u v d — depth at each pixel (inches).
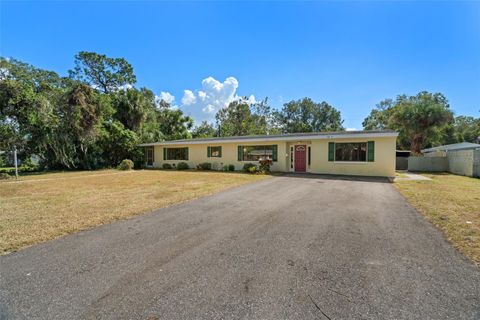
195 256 124.8
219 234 158.1
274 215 203.9
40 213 211.0
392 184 389.7
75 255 126.7
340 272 106.7
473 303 84.2
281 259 120.2
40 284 98.5
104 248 135.9
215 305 84.0
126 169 745.6
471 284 96.2
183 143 780.0
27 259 122.1
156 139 1022.4
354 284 96.7
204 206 238.8
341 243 140.3
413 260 117.5
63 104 678.5
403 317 77.1
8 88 540.1
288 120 1861.5
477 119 1425.9
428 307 82.1
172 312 80.4
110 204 246.7
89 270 110.4
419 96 1037.8
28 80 618.5
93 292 92.7
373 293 90.4
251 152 676.7
